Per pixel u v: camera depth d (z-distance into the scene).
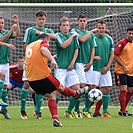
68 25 35.56
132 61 38.09
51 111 28.33
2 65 35.25
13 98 49.72
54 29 47.41
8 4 42.31
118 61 37.66
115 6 42.69
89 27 46.09
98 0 53.16
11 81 44.47
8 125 29.77
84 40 35.78
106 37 37.59
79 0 53.31
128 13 45.88
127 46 37.75
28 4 42.41
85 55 36.34
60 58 35.53
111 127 28.44
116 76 38.12
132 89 38.81
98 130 26.73
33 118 35.44
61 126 28.48
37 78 27.64
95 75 37.06
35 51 27.72
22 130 26.83
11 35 35.41
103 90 37.31
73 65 35.41
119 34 46.34
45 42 27.72
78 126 28.97
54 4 42.53
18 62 44.06
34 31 34.66
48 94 28.11
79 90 29.48
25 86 35.09
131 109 45.59
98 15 46.00
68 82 35.59
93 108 47.16
